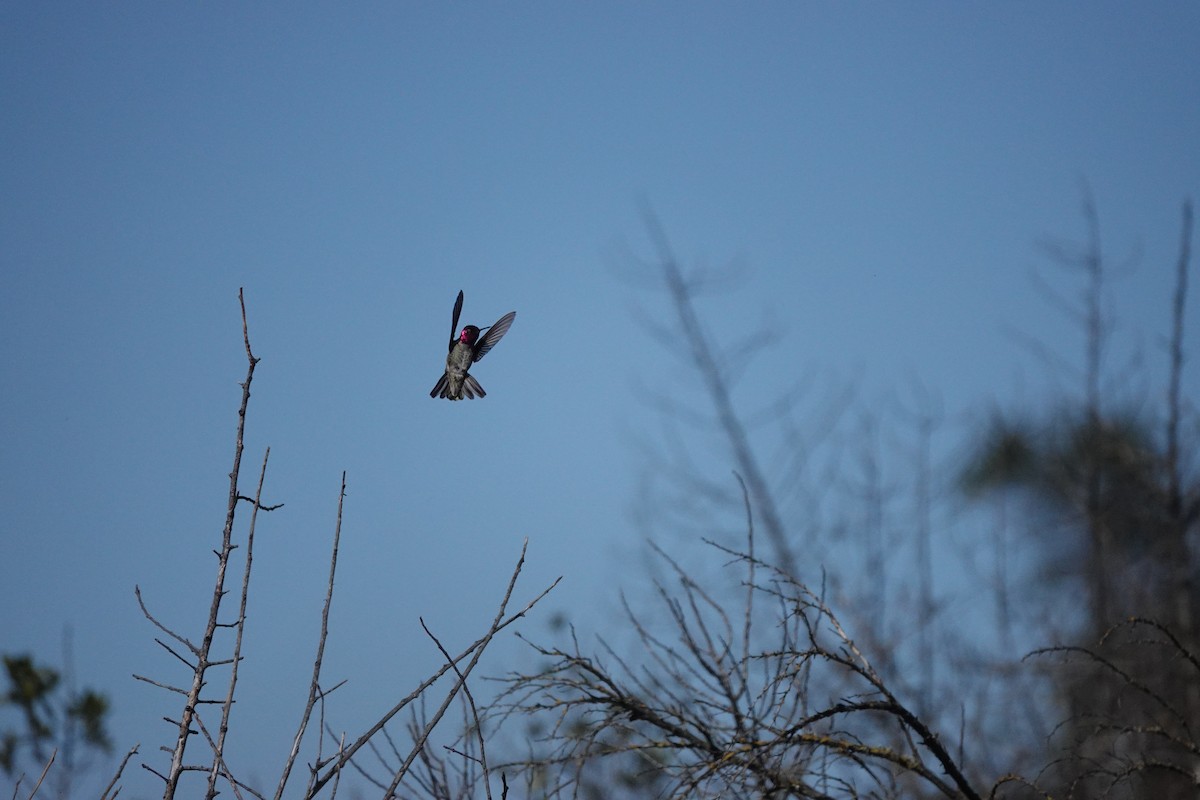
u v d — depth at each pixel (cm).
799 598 1096
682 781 948
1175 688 1382
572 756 974
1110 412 1789
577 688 1021
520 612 826
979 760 1345
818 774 1038
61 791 895
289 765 755
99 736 1119
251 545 840
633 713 1005
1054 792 1223
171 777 765
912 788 1247
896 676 1456
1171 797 1238
